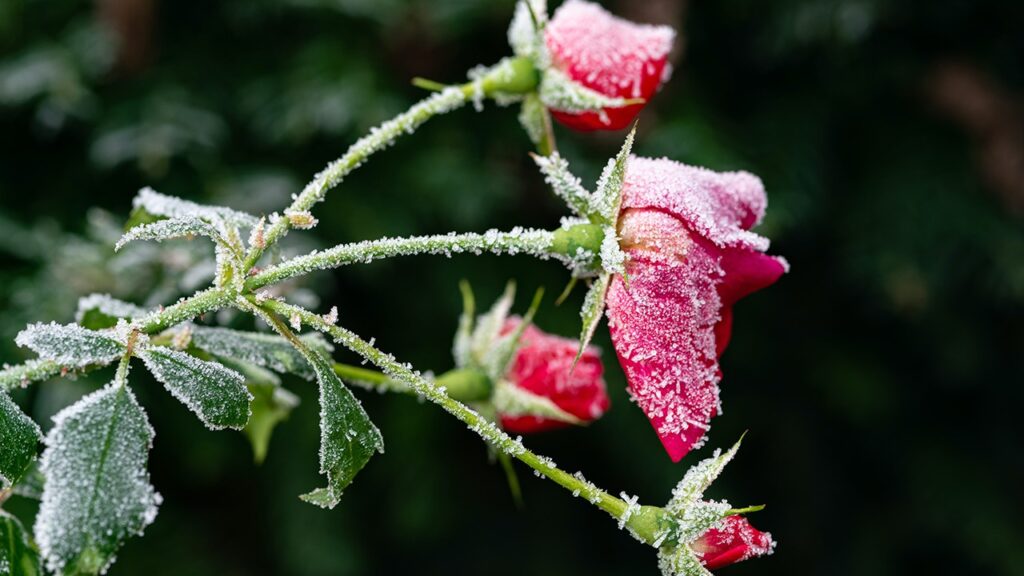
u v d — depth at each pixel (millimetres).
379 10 755
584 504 944
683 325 376
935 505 975
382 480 874
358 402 362
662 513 368
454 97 417
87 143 778
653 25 782
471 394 433
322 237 778
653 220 378
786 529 989
